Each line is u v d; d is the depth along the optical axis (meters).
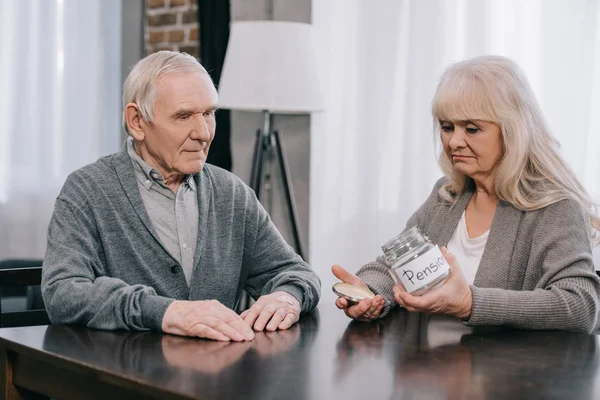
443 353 1.31
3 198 4.42
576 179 1.76
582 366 1.23
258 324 1.48
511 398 1.06
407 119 3.43
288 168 3.77
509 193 1.74
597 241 1.78
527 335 1.46
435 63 3.35
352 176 3.61
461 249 1.83
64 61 4.53
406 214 3.45
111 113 4.65
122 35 4.64
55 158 4.52
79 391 1.25
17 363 1.37
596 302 1.58
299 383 1.11
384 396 1.06
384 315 1.61
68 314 1.50
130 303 1.45
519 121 1.69
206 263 1.78
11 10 4.42
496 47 3.20
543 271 1.67
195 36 4.27
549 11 3.07
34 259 4.28
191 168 1.70
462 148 1.74
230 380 1.12
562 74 3.05
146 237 1.74
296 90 3.32
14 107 4.43
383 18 3.48
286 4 3.73
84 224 1.69
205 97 1.67
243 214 1.86
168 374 1.15
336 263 3.66
